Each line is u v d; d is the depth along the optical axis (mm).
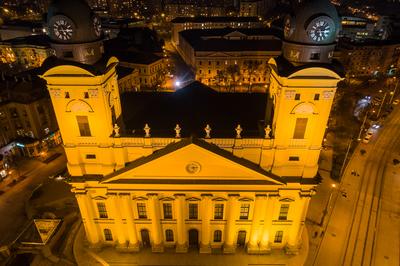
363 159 73750
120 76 98188
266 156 41719
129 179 42281
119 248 48219
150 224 46469
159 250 48188
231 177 41969
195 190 42375
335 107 98062
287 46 38062
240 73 120750
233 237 46875
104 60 39094
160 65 119312
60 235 50500
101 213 46125
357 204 59094
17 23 179625
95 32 37531
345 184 64750
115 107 42875
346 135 83500
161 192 42688
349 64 126312
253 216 44906
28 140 72562
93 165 42719
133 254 48094
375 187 64188
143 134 42812
